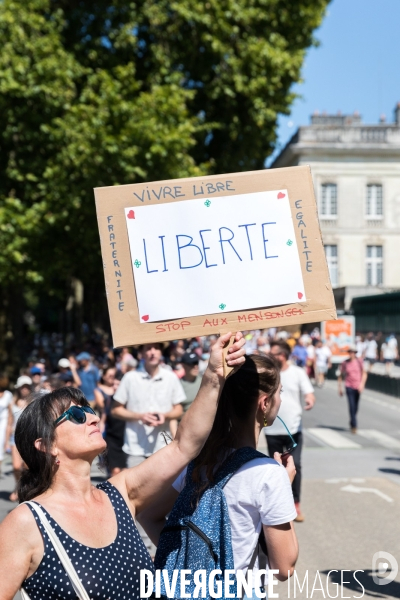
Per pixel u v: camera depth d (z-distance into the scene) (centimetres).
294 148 5325
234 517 275
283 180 288
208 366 273
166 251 285
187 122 2005
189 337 281
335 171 5341
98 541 248
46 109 1992
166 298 282
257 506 273
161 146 1931
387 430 1638
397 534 761
